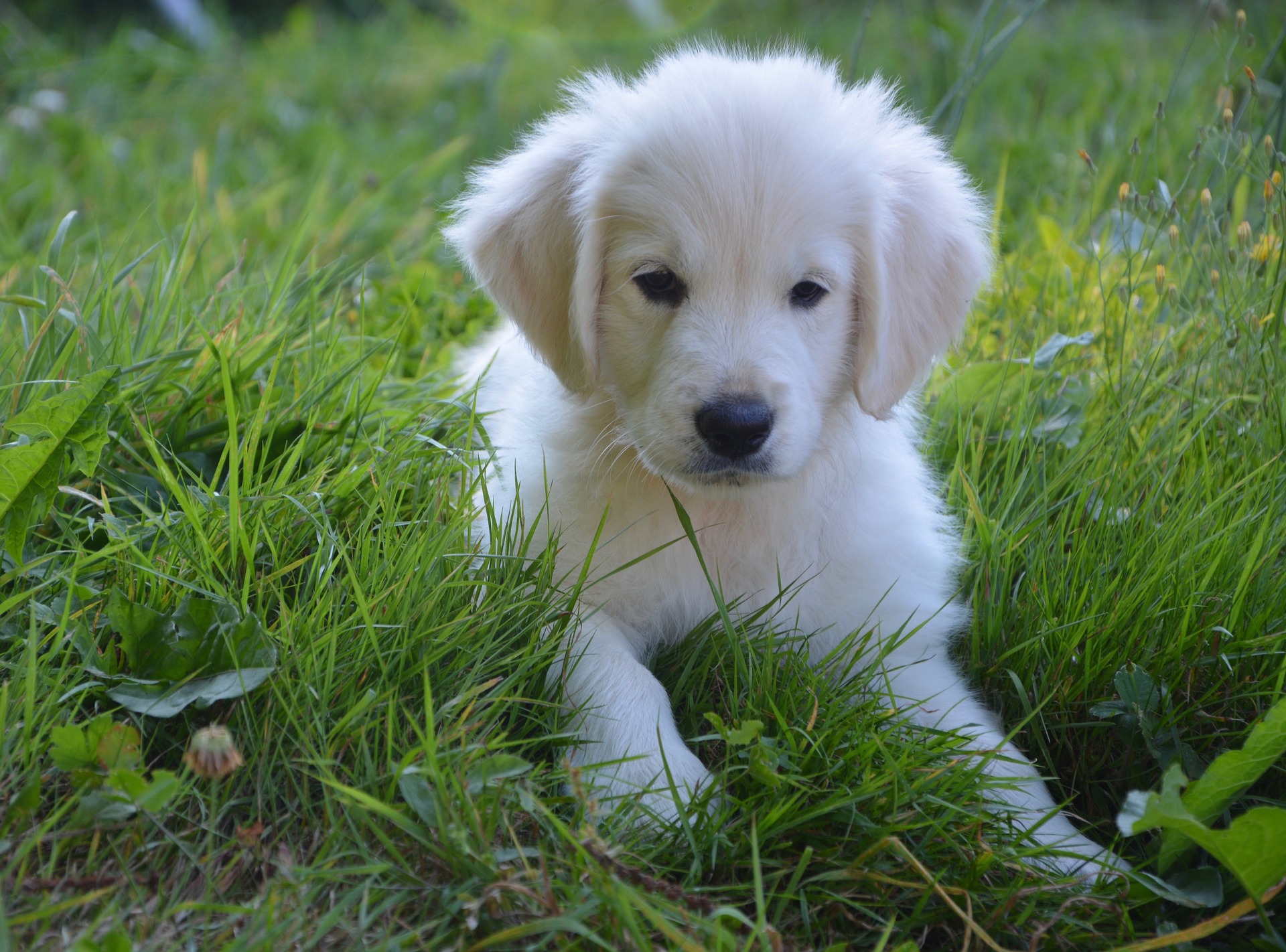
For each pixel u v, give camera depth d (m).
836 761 0.70
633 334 0.75
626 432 0.76
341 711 0.70
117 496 0.78
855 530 0.79
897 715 0.72
